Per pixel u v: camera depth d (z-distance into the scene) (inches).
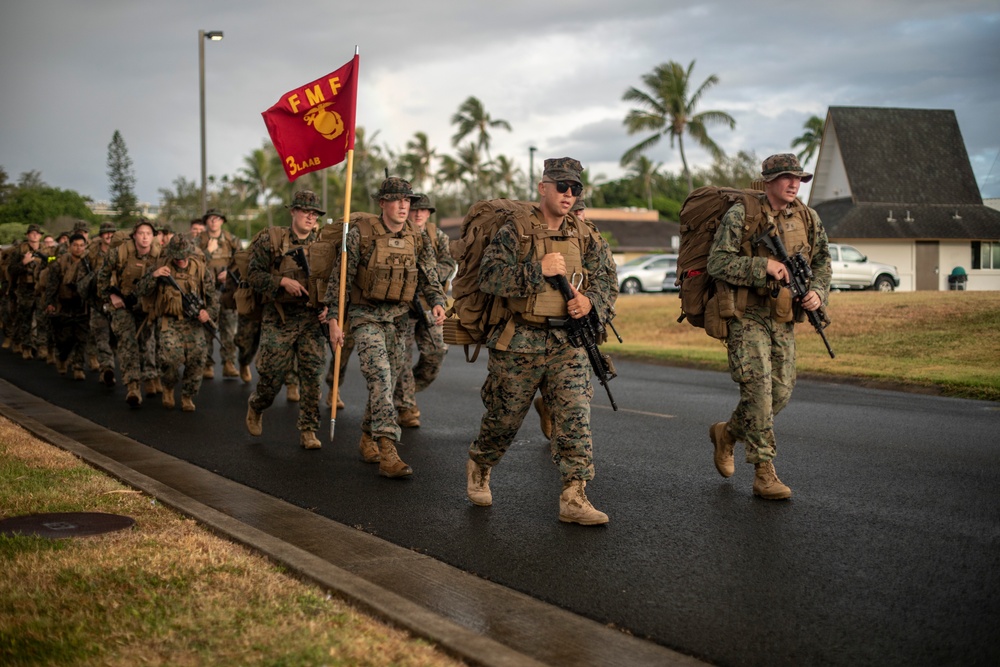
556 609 177.0
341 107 332.8
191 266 432.1
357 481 288.7
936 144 1533.0
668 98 1991.9
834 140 1558.8
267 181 3235.7
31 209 2920.8
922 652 154.3
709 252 257.3
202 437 369.1
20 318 702.5
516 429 240.4
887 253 1466.5
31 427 354.9
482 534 227.6
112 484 256.4
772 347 257.0
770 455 256.1
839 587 185.8
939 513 239.0
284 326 339.0
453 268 381.4
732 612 173.5
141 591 170.4
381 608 165.0
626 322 883.4
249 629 152.8
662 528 229.5
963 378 479.2
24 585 173.0
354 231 292.5
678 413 407.2
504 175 3307.1
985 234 1461.6
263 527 237.3
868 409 411.5
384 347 295.6
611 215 2655.0
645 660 152.7
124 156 3393.2
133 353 455.8
